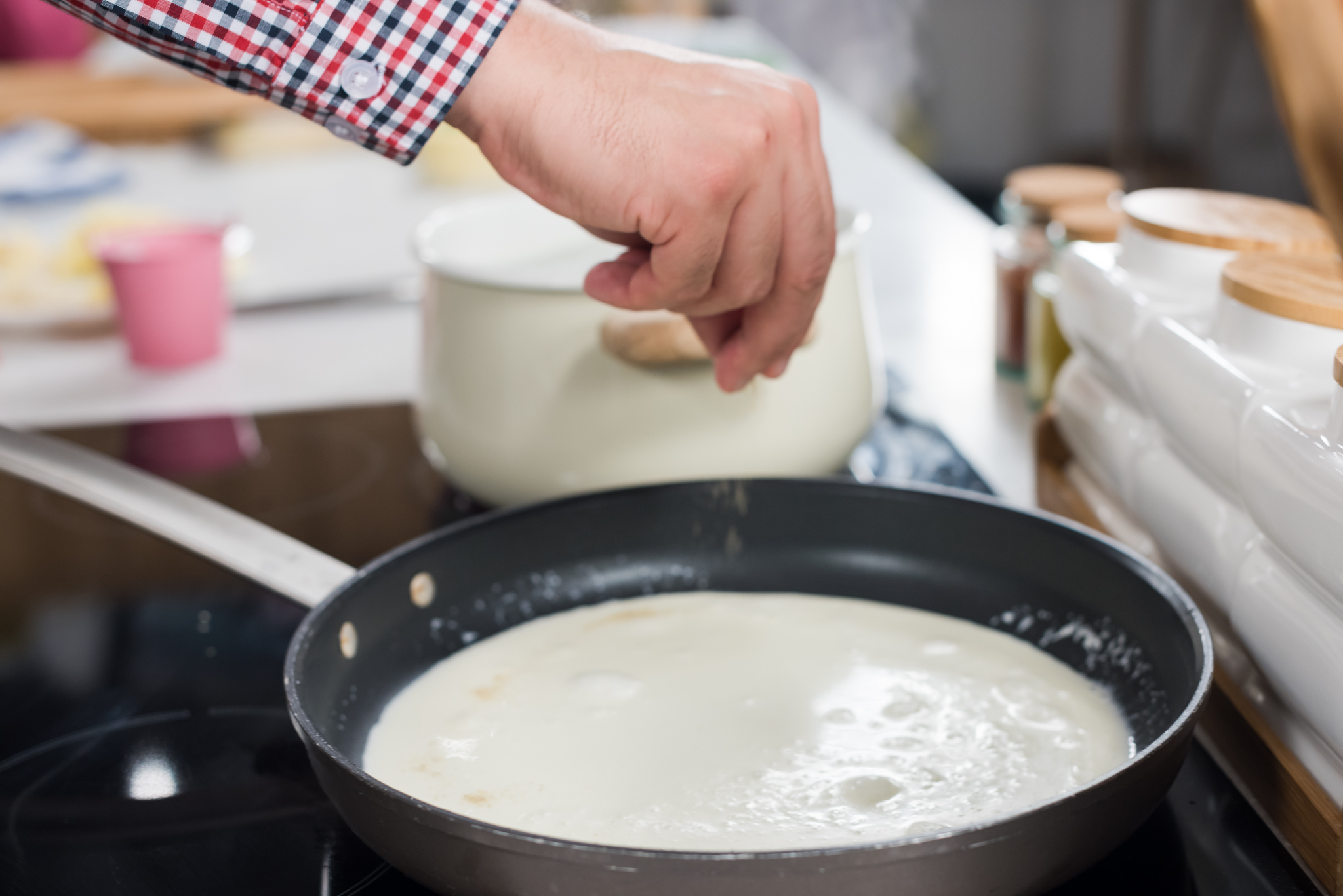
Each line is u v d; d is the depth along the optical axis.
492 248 1.11
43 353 1.39
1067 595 0.91
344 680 0.87
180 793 0.86
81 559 1.06
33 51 2.81
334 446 1.18
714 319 0.92
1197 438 0.85
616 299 0.87
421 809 0.73
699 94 0.82
